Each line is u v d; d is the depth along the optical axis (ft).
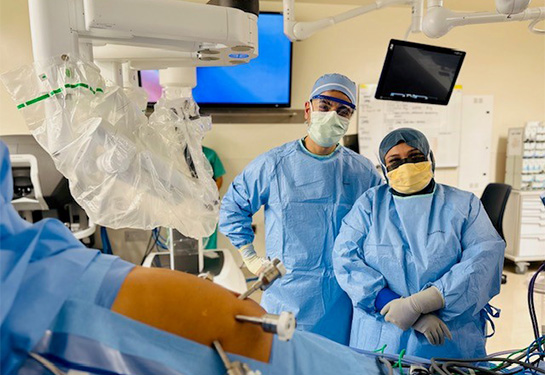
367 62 11.51
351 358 2.07
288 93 10.82
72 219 8.06
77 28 2.36
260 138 11.30
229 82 10.50
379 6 4.14
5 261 1.27
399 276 3.96
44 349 1.30
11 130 9.87
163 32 2.49
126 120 2.51
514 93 12.60
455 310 3.58
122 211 2.45
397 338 3.76
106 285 1.39
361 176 5.32
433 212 4.07
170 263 6.99
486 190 10.19
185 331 1.38
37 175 6.50
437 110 11.93
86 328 1.31
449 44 11.92
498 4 3.41
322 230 5.04
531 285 3.23
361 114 11.55
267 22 10.24
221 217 5.59
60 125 2.25
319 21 4.19
